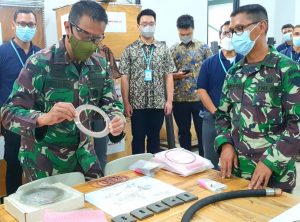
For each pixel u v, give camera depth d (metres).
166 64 3.40
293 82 1.42
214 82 2.82
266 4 6.48
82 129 1.45
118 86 3.35
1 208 1.21
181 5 5.33
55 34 3.89
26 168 1.72
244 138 1.56
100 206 1.21
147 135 3.43
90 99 1.69
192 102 3.77
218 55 2.82
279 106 1.49
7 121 1.51
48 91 1.60
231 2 6.26
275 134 1.52
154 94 3.30
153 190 1.35
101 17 1.46
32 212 1.07
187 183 1.42
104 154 2.99
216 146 1.64
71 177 1.58
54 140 1.64
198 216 1.12
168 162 1.59
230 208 1.18
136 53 3.28
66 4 3.74
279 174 1.45
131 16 3.69
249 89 1.55
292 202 1.21
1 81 2.76
